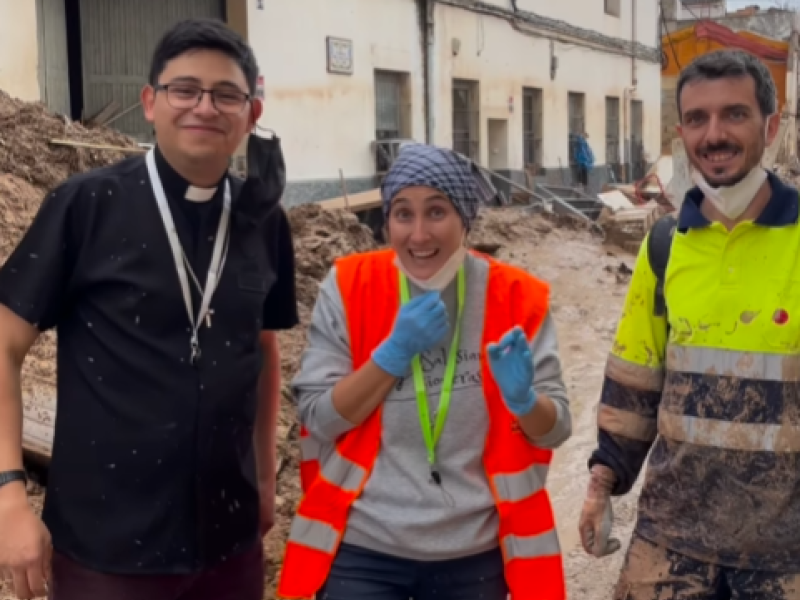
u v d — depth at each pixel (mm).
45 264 2523
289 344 7566
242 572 2807
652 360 2980
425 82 17312
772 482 2699
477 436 2877
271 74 13477
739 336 2723
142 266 2566
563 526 5473
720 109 2682
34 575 2400
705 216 2812
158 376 2562
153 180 2615
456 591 2889
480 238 14461
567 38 22953
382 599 2871
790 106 32406
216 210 2678
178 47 2562
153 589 2611
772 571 2729
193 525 2623
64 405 2627
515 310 2947
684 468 2807
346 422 2857
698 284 2779
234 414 2664
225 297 2652
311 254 9969
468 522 2855
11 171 7492
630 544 2982
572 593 4633
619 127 26734
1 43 9680
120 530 2564
